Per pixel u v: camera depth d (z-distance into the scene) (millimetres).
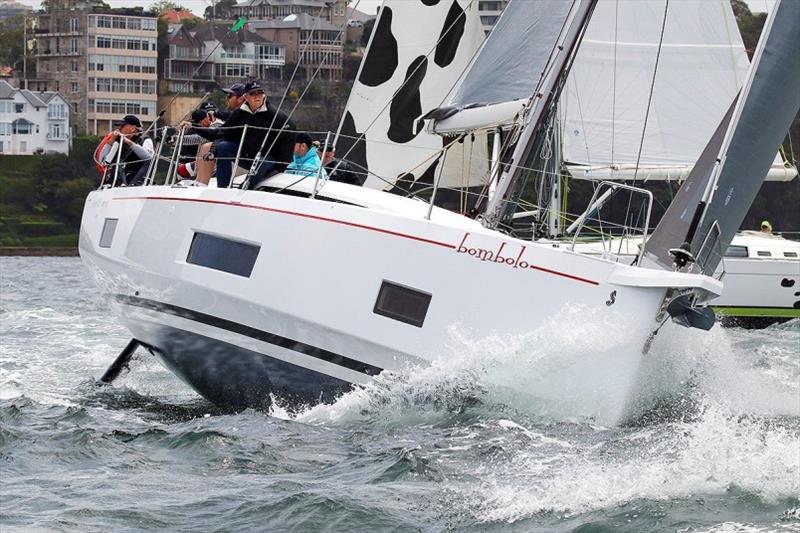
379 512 18422
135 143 33781
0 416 26391
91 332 50031
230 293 25828
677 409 24422
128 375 34594
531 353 23609
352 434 23797
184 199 26953
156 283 27641
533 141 27453
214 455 22469
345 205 24859
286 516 18453
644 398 23766
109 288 30359
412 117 34844
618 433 22750
